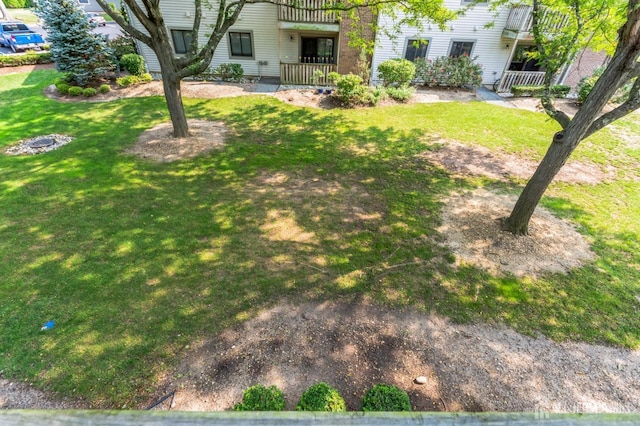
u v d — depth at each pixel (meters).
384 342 4.12
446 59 15.36
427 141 10.64
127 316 4.32
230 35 15.54
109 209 6.62
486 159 9.59
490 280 5.23
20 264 5.13
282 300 4.68
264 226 6.33
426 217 6.81
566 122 5.26
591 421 1.36
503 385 3.67
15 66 16.52
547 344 4.22
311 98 13.95
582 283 5.24
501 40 15.61
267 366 3.75
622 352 4.17
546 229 6.49
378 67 14.91
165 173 8.13
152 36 8.43
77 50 13.12
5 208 6.52
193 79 15.55
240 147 9.69
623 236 6.42
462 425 1.38
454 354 4.01
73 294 4.63
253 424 1.37
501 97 15.18
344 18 14.55
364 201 7.30
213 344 3.98
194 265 5.27
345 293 4.86
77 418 1.34
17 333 4.02
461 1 14.48
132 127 10.77
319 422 1.39
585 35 5.62
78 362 3.70
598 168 9.20
